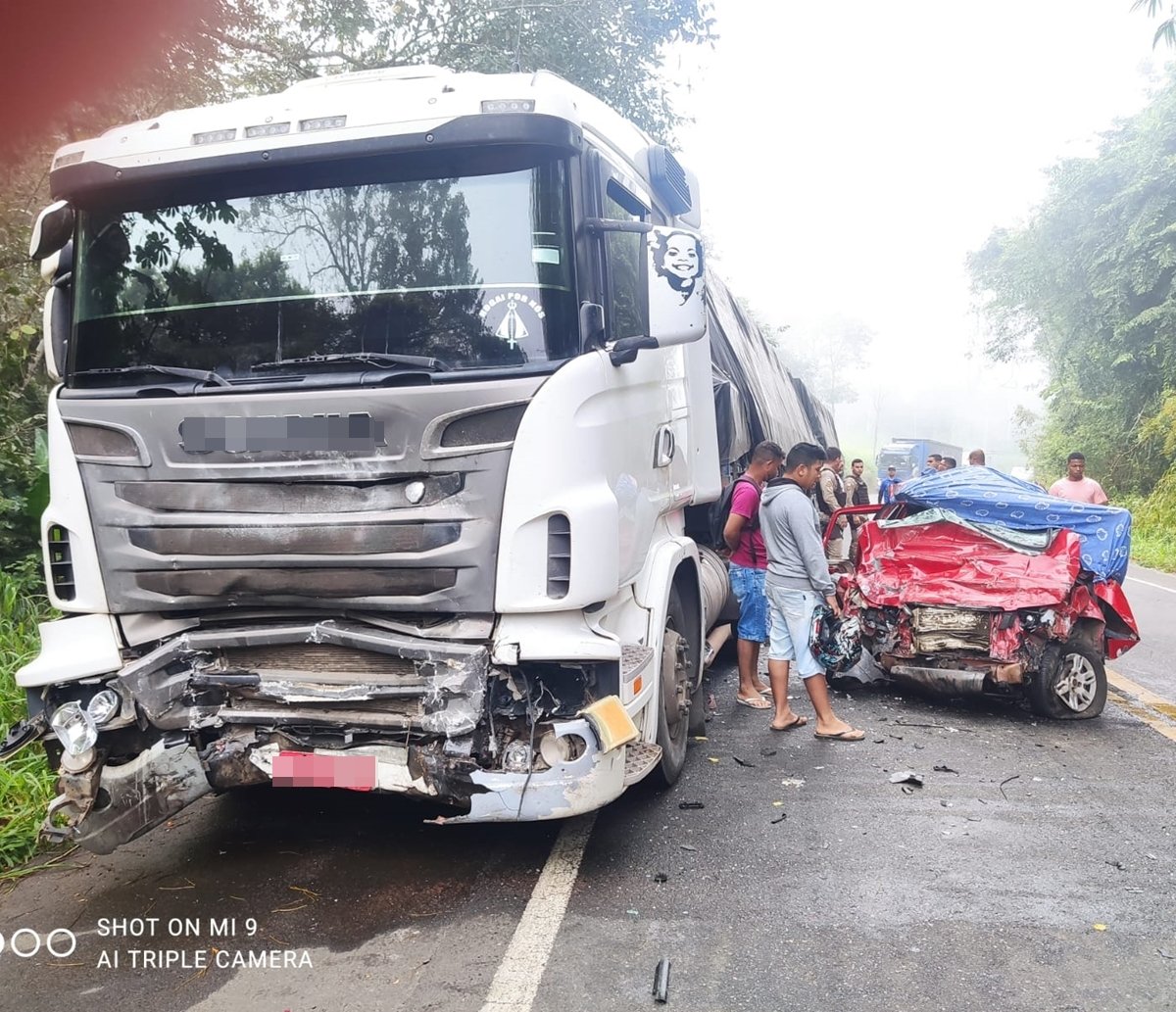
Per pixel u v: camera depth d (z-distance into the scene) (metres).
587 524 3.68
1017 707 6.88
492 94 3.78
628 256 4.46
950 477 7.45
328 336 3.85
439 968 3.33
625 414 4.20
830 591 5.91
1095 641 6.57
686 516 6.44
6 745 3.90
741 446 7.83
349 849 4.36
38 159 7.25
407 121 3.77
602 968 3.31
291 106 3.92
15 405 7.77
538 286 3.79
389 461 3.62
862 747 5.86
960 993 3.15
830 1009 3.06
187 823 4.72
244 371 3.87
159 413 3.79
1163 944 3.46
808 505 5.95
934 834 4.49
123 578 3.85
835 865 4.14
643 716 4.36
